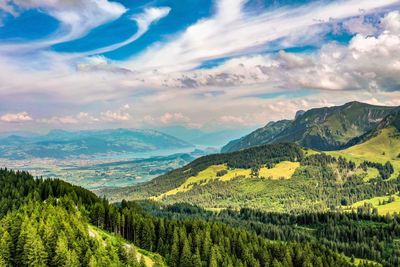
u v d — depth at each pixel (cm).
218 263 17488
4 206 19450
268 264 18275
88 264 13575
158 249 18362
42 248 13812
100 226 19475
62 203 19712
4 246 13788
